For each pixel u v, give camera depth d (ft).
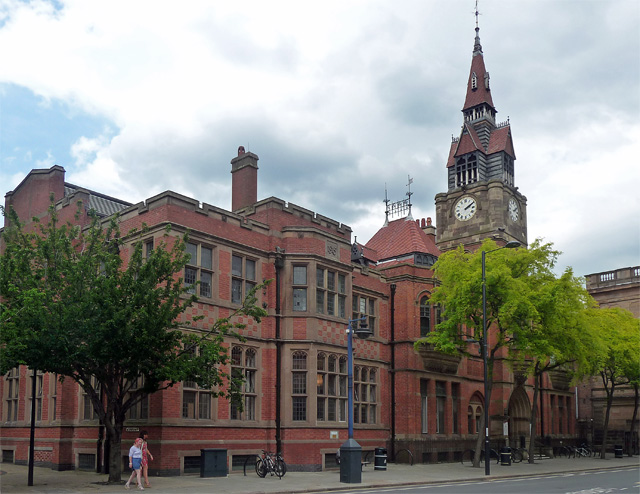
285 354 90.12
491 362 103.19
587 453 146.92
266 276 91.97
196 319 69.05
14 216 68.03
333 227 104.94
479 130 189.47
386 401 109.60
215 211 86.74
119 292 63.31
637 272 175.32
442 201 182.80
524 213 182.60
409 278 114.73
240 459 83.76
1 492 59.98
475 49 198.90
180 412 77.66
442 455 113.60
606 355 118.11
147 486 64.69
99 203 103.35
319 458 88.99
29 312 59.77
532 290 100.53
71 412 86.84
